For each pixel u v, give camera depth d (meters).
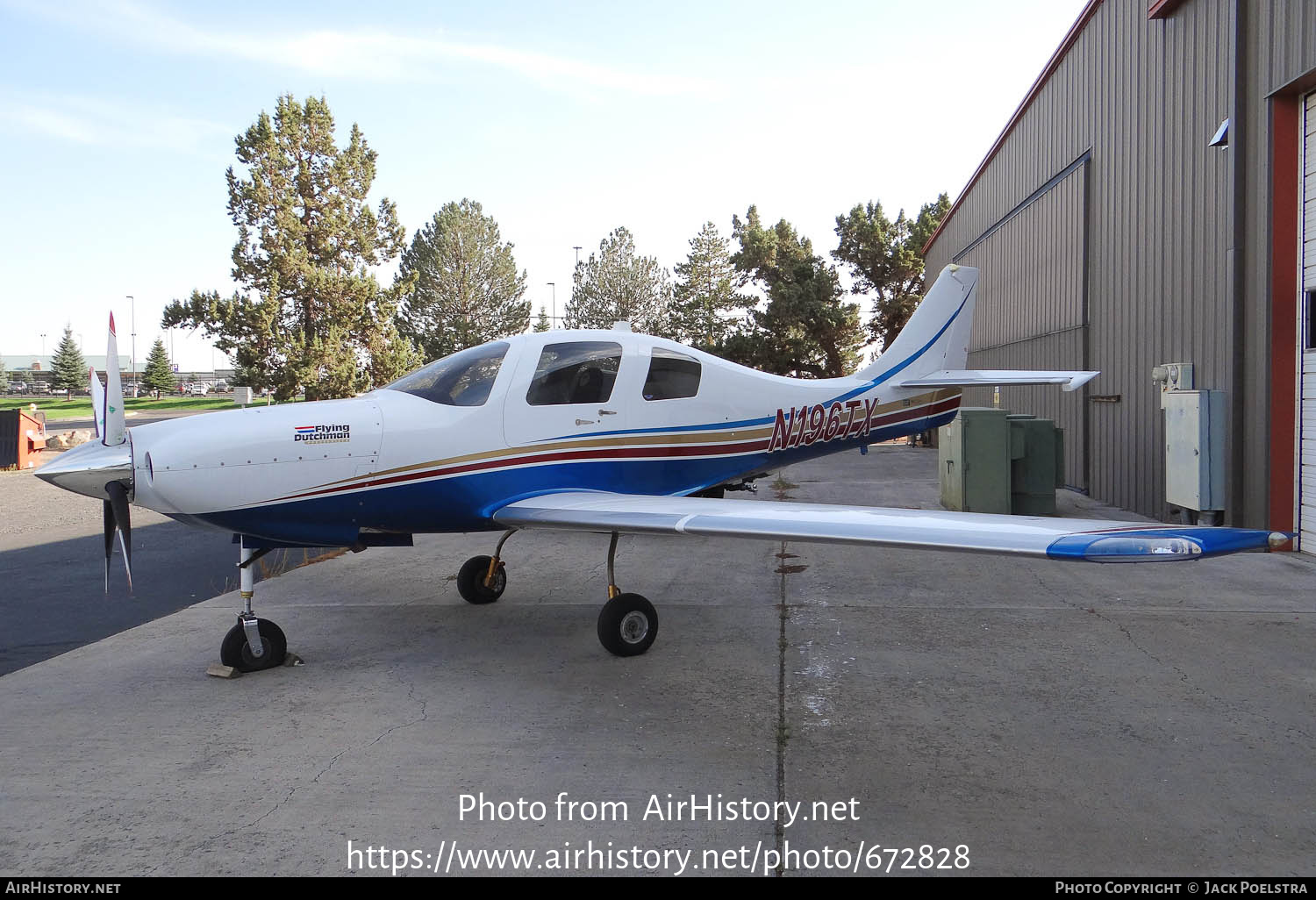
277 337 21.56
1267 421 6.25
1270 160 6.12
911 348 6.85
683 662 4.23
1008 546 2.88
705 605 5.34
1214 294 6.85
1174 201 7.59
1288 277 6.17
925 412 6.99
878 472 13.45
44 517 10.48
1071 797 2.75
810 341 27.78
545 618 5.16
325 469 4.07
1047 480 8.51
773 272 33.72
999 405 14.60
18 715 3.63
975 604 5.27
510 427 4.54
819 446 6.21
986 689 3.74
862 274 31.84
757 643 4.52
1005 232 14.22
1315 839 2.48
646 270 41.62
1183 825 2.57
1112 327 9.10
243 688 3.96
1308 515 6.23
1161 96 7.86
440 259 38.97
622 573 6.38
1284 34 5.93
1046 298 11.72
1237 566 6.09
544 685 3.93
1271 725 3.30
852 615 5.04
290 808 2.77
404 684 3.97
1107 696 3.62
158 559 7.70
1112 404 9.16
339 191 23.45
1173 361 7.59
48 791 2.90
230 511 3.93
